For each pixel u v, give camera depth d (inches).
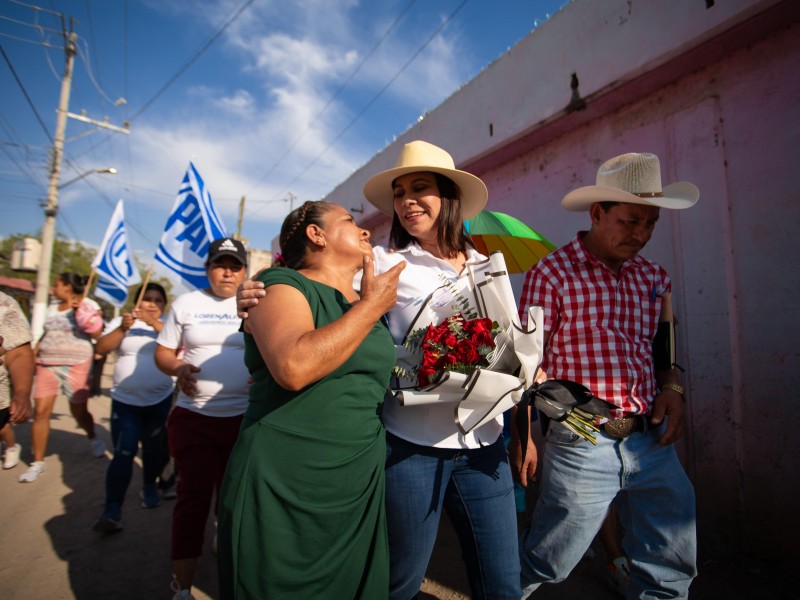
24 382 104.0
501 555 64.7
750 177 115.6
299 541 53.3
